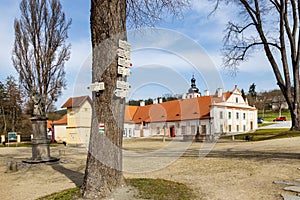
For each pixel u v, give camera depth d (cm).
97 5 551
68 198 529
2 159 1575
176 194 542
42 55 2528
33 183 833
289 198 523
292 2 2138
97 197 514
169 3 800
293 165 845
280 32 2158
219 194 579
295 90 2155
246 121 4294
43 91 2527
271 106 8400
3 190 760
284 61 2162
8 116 4491
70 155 1677
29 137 4050
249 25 2267
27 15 2483
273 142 1761
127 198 502
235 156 1168
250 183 666
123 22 572
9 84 4641
